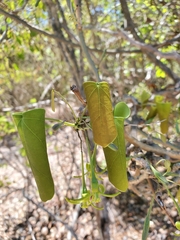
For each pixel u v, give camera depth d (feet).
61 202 2.57
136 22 1.90
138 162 0.73
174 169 0.78
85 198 0.61
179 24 1.63
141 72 2.38
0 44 1.72
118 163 0.58
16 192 2.73
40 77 2.83
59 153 3.08
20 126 0.55
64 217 2.45
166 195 2.27
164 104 1.04
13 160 3.11
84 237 2.29
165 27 1.73
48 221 2.46
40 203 2.60
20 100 2.99
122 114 0.58
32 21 1.72
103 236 2.24
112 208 2.39
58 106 2.56
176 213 2.21
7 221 2.48
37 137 0.55
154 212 2.32
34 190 2.73
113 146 0.55
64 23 1.64
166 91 1.58
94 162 0.62
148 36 1.90
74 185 2.68
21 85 3.03
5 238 2.33
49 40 2.03
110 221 2.32
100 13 1.97
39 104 2.60
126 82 2.50
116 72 2.48
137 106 1.25
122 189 0.59
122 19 1.99
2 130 2.61
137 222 2.28
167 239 2.09
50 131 2.13
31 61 2.66
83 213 2.45
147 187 1.04
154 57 1.71
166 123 1.07
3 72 2.24
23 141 0.56
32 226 2.43
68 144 3.14
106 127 0.52
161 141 1.00
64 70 2.61
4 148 3.29
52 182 0.57
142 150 0.93
